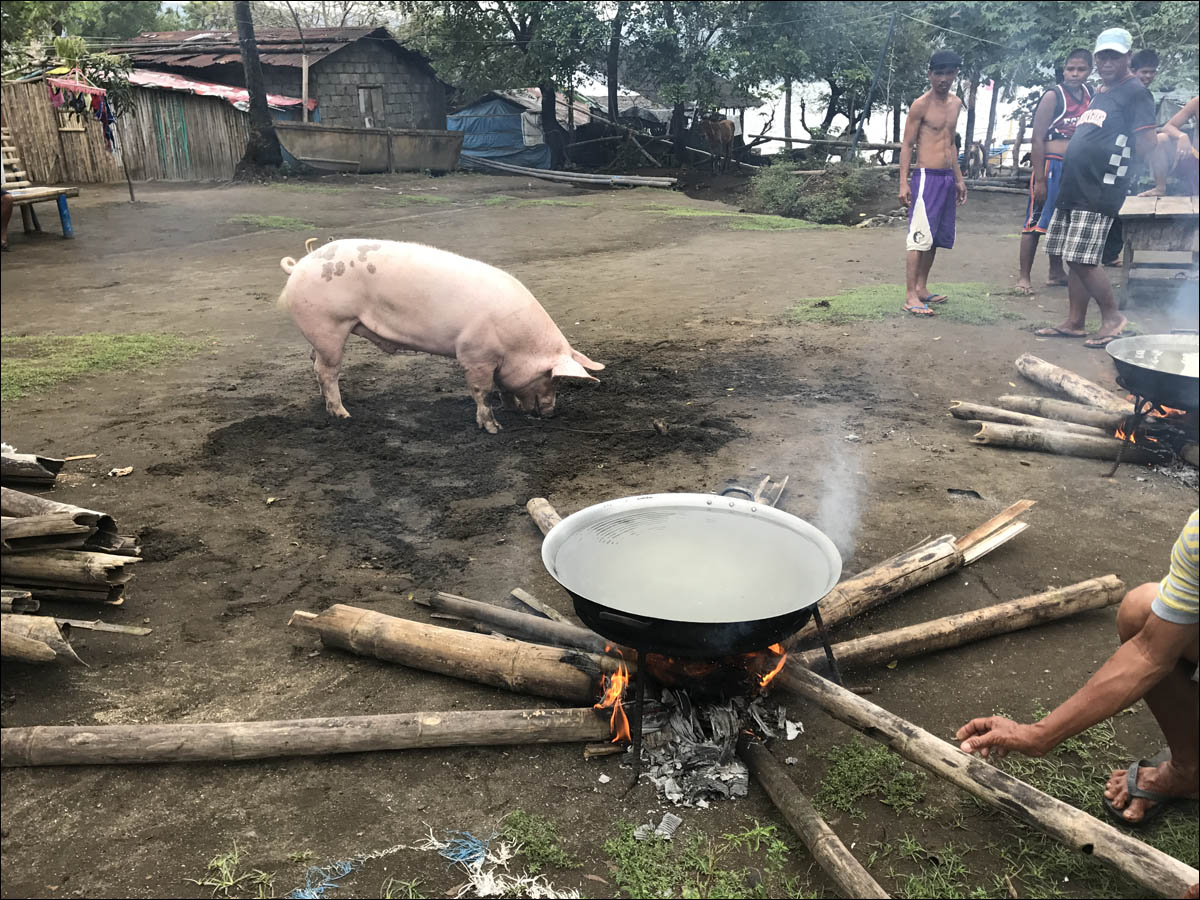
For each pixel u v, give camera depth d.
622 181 23.55
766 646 2.58
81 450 5.28
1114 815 2.54
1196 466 4.89
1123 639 2.49
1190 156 9.22
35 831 2.49
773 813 2.58
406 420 5.77
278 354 7.40
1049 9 17.72
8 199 12.88
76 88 18.28
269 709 3.00
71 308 9.31
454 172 25.34
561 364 5.32
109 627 3.46
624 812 2.57
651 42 25.02
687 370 6.86
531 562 3.98
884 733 2.61
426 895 2.29
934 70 7.73
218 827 2.51
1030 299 8.84
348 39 25.41
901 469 4.99
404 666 3.23
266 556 4.04
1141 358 4.96
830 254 12.34
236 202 17.88
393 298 5.28
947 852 2.42
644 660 2.66
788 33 23.22
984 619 3.37
